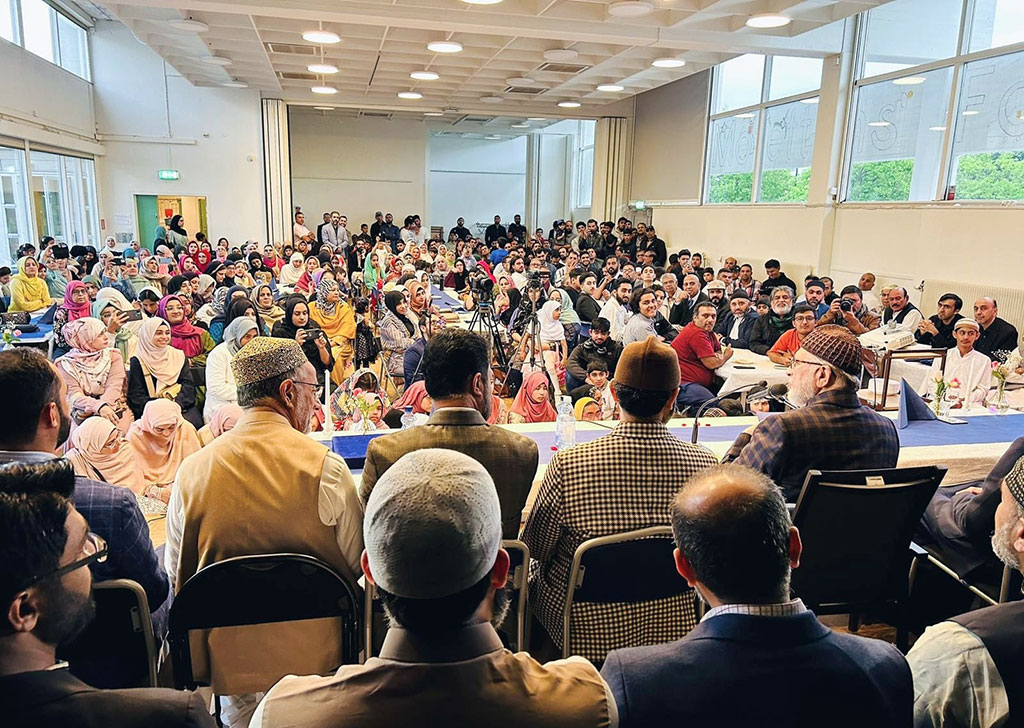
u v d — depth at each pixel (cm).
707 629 91
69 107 1063
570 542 165
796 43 809
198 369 418
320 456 154
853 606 193
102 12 1125
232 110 1259
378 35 799
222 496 148
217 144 1265
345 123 1620
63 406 141
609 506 160
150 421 237
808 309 498
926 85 748
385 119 1638
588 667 88
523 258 1104
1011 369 397
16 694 72
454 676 77
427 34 813
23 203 895
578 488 161
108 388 371
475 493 81
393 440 160
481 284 520
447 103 1305
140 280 795
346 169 1644
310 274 848
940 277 729
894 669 90
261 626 150
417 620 78
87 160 1170
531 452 167
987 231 676
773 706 85
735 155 1099
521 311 562
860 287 762
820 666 87
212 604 142
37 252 862
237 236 1302
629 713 84
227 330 390
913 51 764
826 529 182
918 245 756
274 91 1257
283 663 153
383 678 77
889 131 803
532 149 1842
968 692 101
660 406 162
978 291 677
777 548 91
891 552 190
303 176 1627
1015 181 657
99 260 852
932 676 105
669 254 1280
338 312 584
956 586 217
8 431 131
